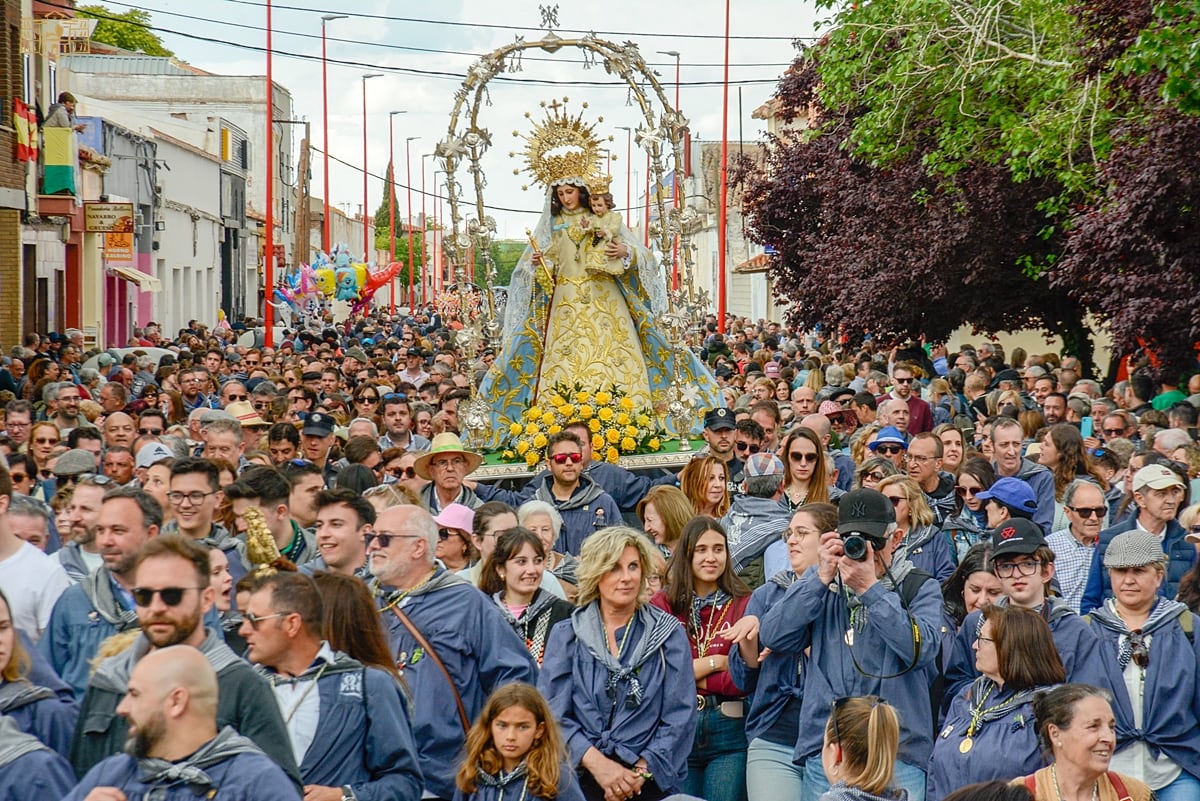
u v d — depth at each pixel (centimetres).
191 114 7344
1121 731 699
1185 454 1120
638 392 1611
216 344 3142
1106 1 1512
